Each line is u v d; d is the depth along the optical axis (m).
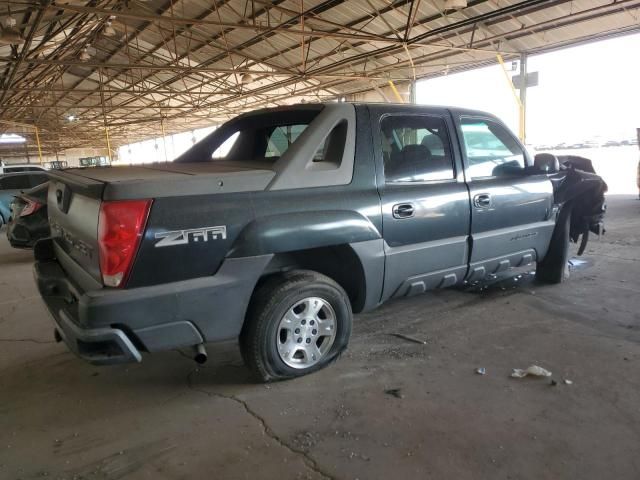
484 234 3.88
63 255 3.12
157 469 2.28
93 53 20.38
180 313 2.54
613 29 12.24
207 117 30.11
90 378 3.27
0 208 12.21
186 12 15.20
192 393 3.00
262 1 13.08
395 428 2.53
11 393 3.09
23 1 9.75
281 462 2.29
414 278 3.49
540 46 14.14
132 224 2.37
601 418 2.55
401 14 13.53
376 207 3.18
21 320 4.57
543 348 3.44
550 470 2.16
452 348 3.51
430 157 3.56
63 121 36.75
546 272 4.91
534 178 4.29
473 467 2.20
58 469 2.30
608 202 11.38
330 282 3.10
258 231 2.71
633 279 5.01
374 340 3.70
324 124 3.08
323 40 16.27
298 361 3.10
